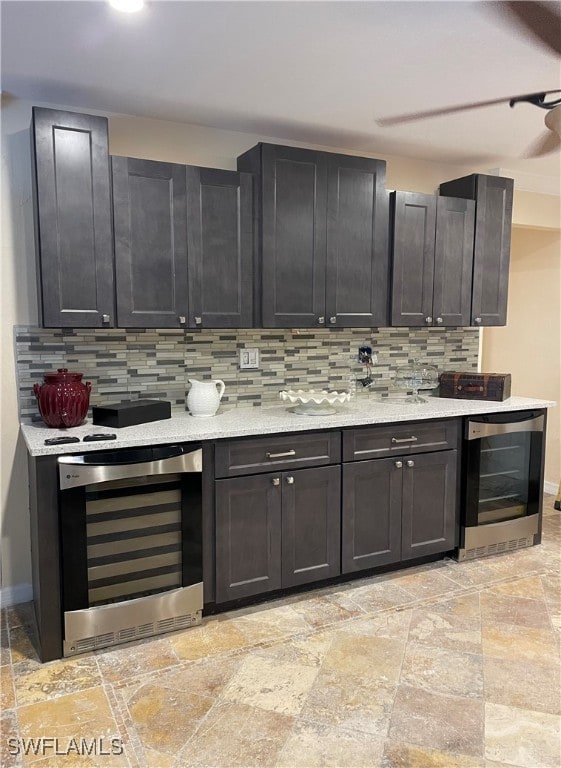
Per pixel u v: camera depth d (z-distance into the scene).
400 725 1.97
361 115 2.96
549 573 3.18
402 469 3.09
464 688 2.17
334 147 3.51
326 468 2.88
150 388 3.09
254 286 2.99
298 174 3.00
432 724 1.98
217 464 2.62
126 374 3.03
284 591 2.91
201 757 1.82
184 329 2.97
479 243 3.63
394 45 2.19
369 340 3.73
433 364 4.00
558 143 2.53
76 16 1.96
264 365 3.39
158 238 2.73
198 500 2.57
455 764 1.80
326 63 2.35
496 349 5.04
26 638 2.53
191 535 2.56
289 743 1.88
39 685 2.19
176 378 3.15
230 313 2.94
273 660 2.34
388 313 3.39
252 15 1.96
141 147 2.99
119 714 2.02
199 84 2.57
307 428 2.80
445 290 3.55
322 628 2.59
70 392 2.59
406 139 3.35
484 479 3.34
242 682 2.20
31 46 2.19
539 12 1.82
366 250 3.24
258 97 2.71
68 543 2.31
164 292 2.76
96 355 2.95
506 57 2.29
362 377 3.71
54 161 2.48
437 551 3.25
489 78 2.51
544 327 4.63
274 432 2.72
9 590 2.87
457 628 2.59
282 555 2.80
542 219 4.25
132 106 2.83
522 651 2.41
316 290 3.12
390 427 3.04
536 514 3.55
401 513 3.11
